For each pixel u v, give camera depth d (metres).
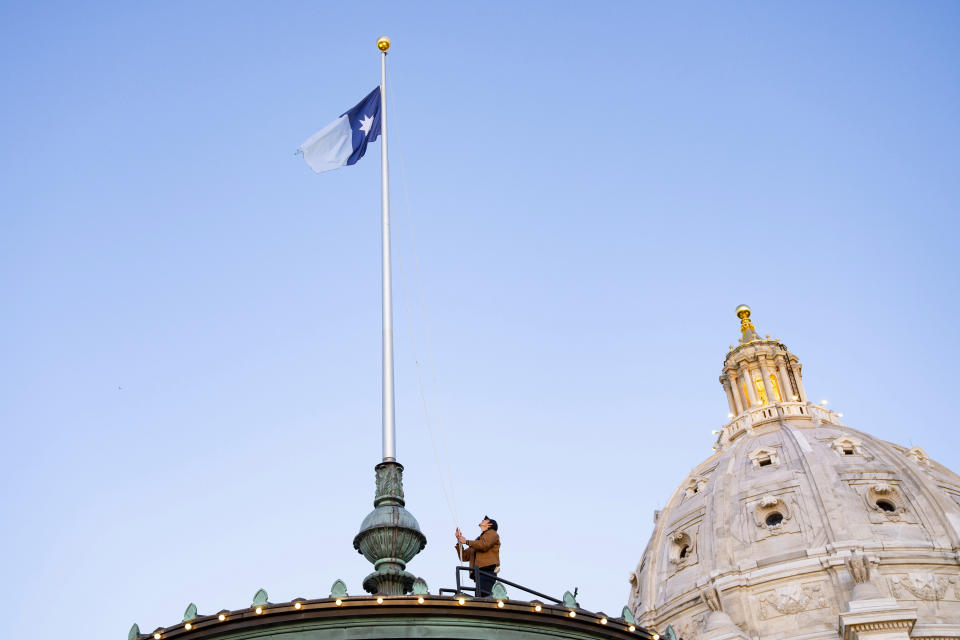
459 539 20.31
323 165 28.91
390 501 18.98
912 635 75.56
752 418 104.38
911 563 80.81
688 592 86.44
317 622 15.52
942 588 79.88
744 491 90.62
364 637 15.45
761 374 109.00
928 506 85.19
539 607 16.17
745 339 112.88
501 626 16.02
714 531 88.69
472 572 19.27
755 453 94.62
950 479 92.31
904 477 87.88
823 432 97.25
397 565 18.20
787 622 80.25
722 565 85.44
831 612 79.50
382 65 28.73
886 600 76.06
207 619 15.66
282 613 15.48
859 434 95.94
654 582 91.06
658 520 98.38
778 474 90.75
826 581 81.00
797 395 107.94
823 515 84.94
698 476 99.38
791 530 85.25
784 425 99.81
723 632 79.69
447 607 15.69
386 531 18.31
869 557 80.50
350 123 29.34
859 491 86.75
